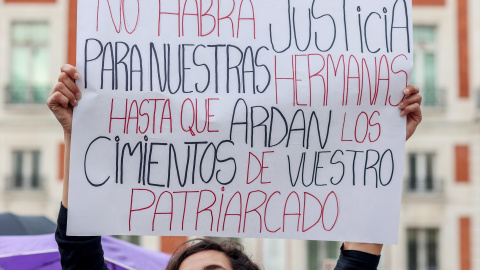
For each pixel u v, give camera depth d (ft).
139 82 13.65
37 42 96.07
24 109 95.40
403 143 13.75
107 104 13.53
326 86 13.82
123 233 13.38
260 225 13.57
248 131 13.69
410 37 13.98
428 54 95.76
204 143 13.64
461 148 94.89
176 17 13.89
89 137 13.43
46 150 95.25
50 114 95.45
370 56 13.92
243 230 13.55
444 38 95.45
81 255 13.21
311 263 92.43
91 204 13.33
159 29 13.83
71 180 13.33
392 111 13.82
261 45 13.92
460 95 95.25
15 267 18.22
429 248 94.94
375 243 13.65
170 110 13.64
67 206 13.37
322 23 14.01
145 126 13.57
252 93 13.78
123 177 13.47
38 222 24.50
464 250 94.17
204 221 13.53
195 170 13.58
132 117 13.57
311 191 13.64
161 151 13.57
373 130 13.78
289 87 13.80
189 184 13.55
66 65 13.43
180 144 13.60
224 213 13.55
